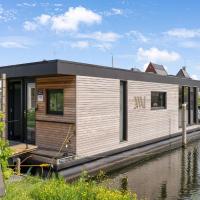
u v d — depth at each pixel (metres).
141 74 15.63
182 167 13.75
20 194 6.38
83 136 12.12
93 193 6.25
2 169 6.71
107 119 13.36
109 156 13.45
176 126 19.08
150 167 13.77
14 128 14.41
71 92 11.96
